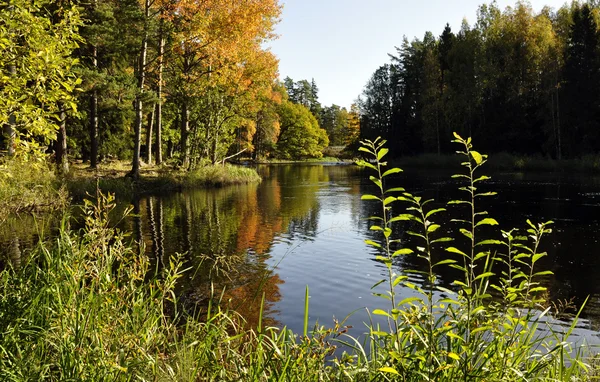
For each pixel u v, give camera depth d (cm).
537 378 261
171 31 2450
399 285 834
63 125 2284
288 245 1164
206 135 2977
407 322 257
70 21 592
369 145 280
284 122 8075
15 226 1227
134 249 1066
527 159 4016
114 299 352
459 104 4919
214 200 2112
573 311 691
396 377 260
